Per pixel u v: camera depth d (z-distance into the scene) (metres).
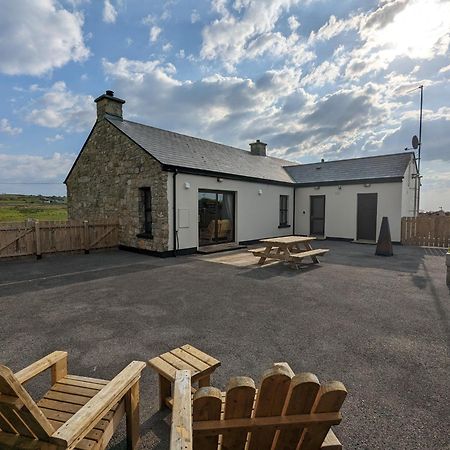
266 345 3.43
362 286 5.98
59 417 1.76
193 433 1.30
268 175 14.31
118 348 3.37
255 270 7.55
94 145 12.19
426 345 3.41
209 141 14.90
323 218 15.27
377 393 2.51
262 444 1.37
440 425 2.13
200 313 4.48
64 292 5.58
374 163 14.88
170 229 9.62
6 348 3.37
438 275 6.92
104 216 12.02
